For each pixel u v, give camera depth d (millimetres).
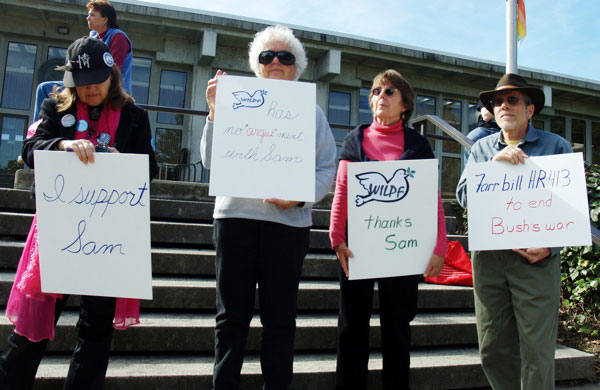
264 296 1902
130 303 1976
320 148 2084
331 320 2795
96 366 1812
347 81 11383
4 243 2945
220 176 1827
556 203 1979
